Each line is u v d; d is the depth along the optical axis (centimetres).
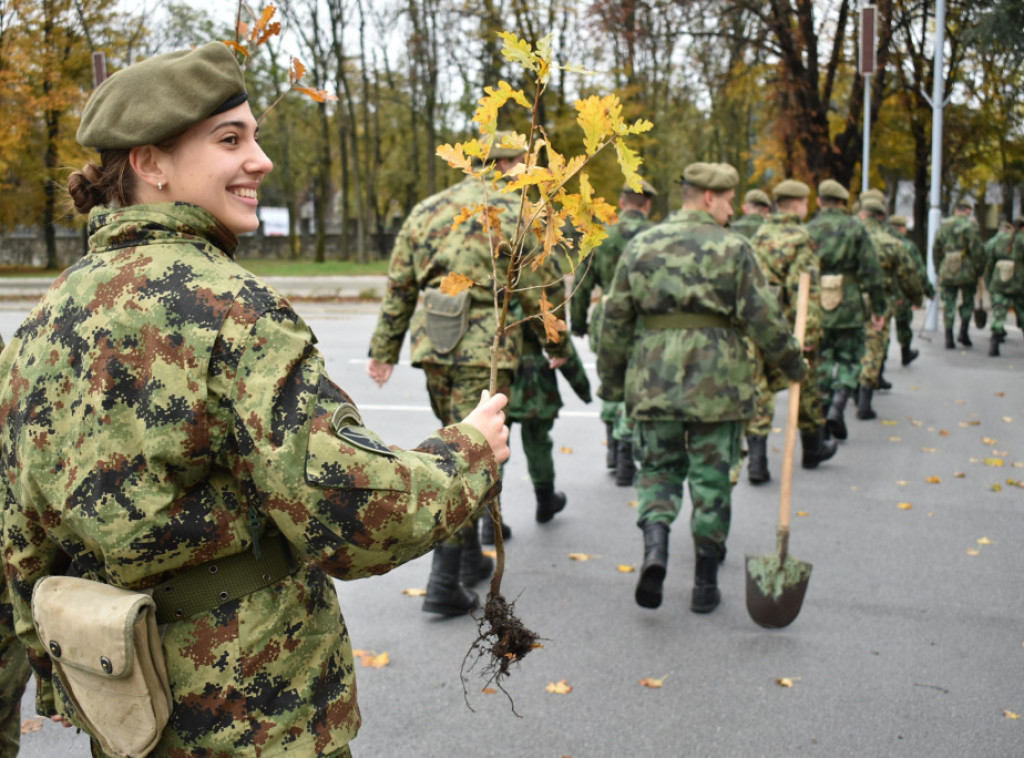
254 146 166
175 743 154
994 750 310
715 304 407
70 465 152
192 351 147
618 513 572
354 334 1402
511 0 2714
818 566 481
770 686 354
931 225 1562
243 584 156
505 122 2408
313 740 159
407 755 309
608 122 178
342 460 147
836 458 711
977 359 1228
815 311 643
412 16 3106
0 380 166
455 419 424
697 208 423
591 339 684
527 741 317
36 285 2233
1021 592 445
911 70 2461
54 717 190
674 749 311
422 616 420
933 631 402
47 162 2644
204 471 150
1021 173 3095
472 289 416
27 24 2212
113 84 157
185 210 158
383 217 5281
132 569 149
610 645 389
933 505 587
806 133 2234
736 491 624
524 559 493
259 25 182
